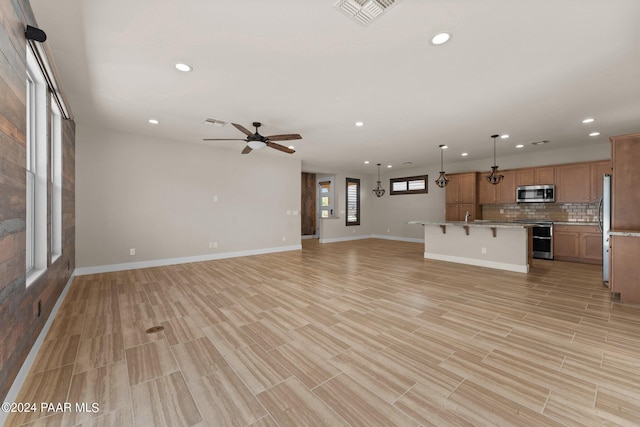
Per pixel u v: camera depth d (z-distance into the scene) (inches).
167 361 78.7
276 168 275.1
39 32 70.4
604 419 56.3
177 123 168.7
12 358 62.4
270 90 121.3
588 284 155.4
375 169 362.9
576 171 221.0
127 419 57.0
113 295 137.1
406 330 97.9
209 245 231.5
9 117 60.4
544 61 97.7
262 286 153.2
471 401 62.0
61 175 125.0
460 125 170.7
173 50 90.7
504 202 262.8
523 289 146.2
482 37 84.1
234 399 63.1
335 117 156.7
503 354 81.7
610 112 147.0
